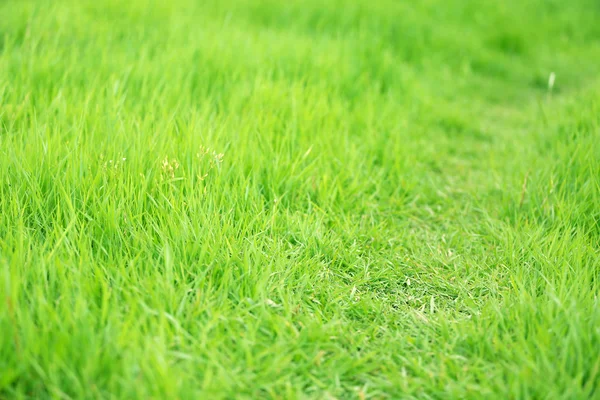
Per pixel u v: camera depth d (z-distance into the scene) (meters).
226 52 4.48
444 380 2.07
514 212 3.32
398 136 4.00
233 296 2.38
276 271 2.53
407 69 5.43
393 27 6.27
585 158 3.35
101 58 4.21
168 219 2.61
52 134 3.13
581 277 2.48
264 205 3.04
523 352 2.09
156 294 2.19
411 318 2.46
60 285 2.21
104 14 5.16
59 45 4.43
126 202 2.67
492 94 5.80
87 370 1.84
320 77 4.58
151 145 2.99
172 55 4.26
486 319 2.34
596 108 4.09
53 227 2.57
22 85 3.61
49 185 2.72
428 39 6.39
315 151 3.54
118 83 3.75
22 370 1.86
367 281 2.71
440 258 2.90
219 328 2.18
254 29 5.57
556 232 2.82
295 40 5.18
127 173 2.79
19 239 2.34
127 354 1.89
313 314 2.38
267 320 2.24
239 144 3.34
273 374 2.02
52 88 3.78
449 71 6.06
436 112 4.89
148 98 3.80
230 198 2.88
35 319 2.07
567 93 5.91
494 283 2.65
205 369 1.99
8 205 2.63
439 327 2.37
